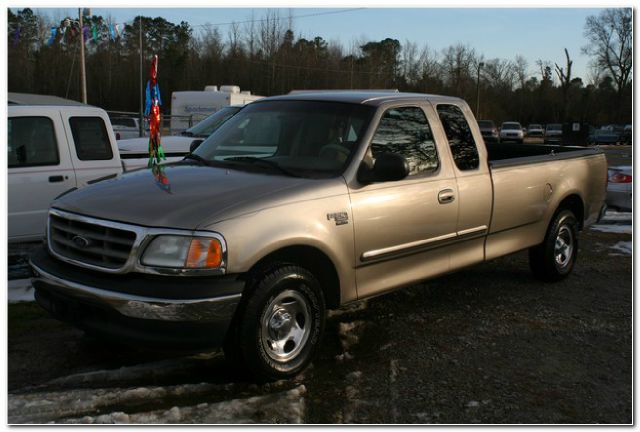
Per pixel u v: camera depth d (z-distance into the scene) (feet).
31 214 20.98
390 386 12.94
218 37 209.15
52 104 22.39
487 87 248.73
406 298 18.95
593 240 28.63
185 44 206.90
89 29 91.71
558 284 21.02
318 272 13.70
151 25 204.44
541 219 19.67
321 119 15.39
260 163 14.74
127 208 12.17
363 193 14.01
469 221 16.79
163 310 11.18
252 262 11.84
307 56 202.28
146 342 11.35
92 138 22.38
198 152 16.60
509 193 18.10
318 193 13.20
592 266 23.70
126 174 14.89
